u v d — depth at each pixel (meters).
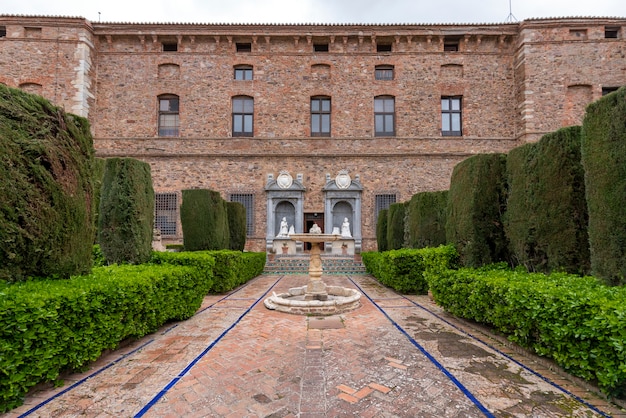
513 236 6.11
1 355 2.89
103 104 18.88
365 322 6.10
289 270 15.09
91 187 5.10
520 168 5.99
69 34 18.06
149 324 5.10
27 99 4.26
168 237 18.39
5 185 3.82
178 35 19.16
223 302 8.12
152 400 3.26
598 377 3.15
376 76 19.81
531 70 18.45
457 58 19.52
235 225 13.70
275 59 19.53
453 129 19.64
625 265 3.99
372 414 3.02
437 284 6.54
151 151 18.75
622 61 18.25
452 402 3.22
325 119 19.75
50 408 3.12
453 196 7.11
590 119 4.51
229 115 19.19
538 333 4.02
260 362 4.20
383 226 14.89
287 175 18.70
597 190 4.36
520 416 2.99
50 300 3.34
